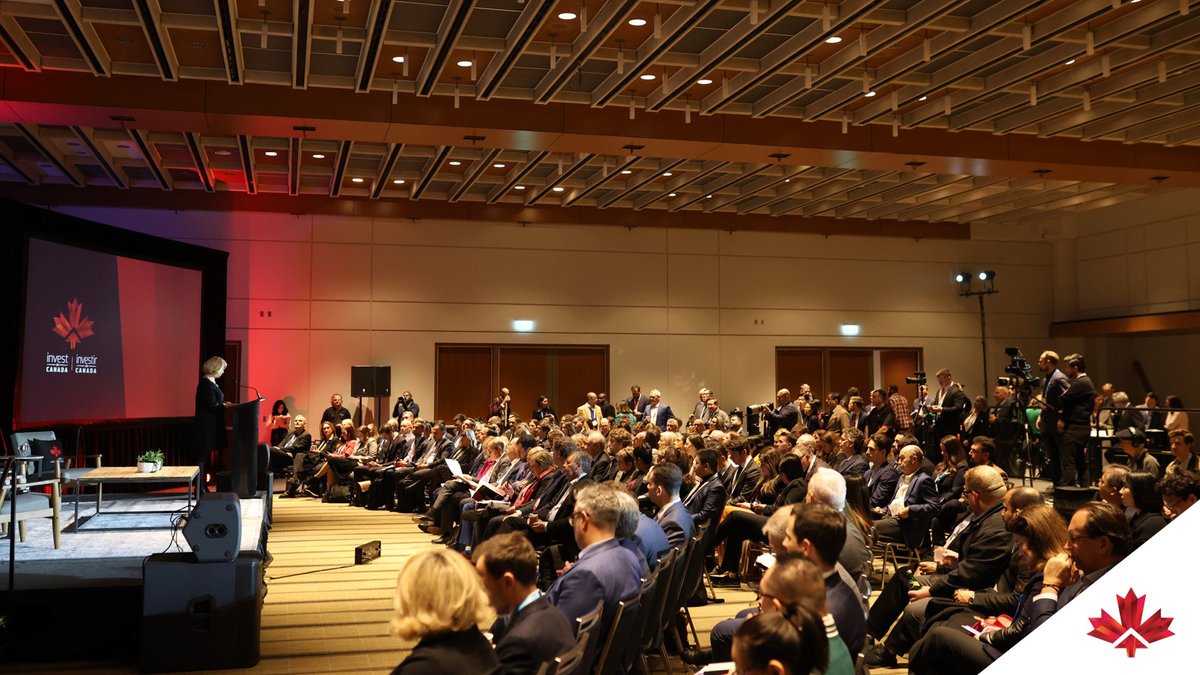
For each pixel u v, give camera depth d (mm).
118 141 13555
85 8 8602
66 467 9125
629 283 18891
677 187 15914
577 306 18625
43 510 7164
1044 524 4293
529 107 11422
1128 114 11812
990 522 5250
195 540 5461
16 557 6781
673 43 9016
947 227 20062
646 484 7910
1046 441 10266
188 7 8711
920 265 20109
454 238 18172
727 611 6855
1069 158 12859
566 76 10070
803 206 17828
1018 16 8305
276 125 11164
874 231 19625
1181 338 18328
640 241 18969
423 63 10242
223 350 13867
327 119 10922
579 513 3990
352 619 6719
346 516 12711
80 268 10883
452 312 18094
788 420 14805
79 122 11078
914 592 5363
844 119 11875
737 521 7832
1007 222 20359
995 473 5379
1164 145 13102
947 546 5785
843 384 19844
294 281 17422
